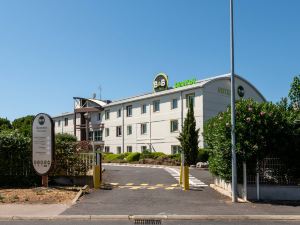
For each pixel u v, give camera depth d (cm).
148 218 1168
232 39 1538
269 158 1562
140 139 4656
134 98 4791
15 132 1952
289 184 1552
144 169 2877
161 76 4700
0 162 1873
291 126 1552
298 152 1546
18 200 1452
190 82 4381
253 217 1183
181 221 1138
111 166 3406
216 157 1703
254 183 1548
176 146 4131
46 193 1589
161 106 4369
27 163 1894
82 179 1917
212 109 3972
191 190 1761
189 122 3522
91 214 1208
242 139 1523
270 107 1575
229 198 1554
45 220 1150
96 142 5381
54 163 1855
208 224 1088
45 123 1770
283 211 1280
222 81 4131
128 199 1505
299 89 1912
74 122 5878
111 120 5219
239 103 1606
